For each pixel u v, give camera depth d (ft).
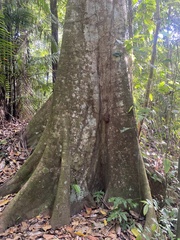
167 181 10.61
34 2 20.77
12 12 18.40
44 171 9.59
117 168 10.28
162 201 10.34
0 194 9.98
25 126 15.35
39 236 8.09
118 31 10.23
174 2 8.77
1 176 11.32
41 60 20.06
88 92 10.25
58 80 10.37
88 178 10.25
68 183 9.37
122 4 10.43
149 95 10.09
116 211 9.23
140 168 10.12
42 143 10.32
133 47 8.73
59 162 9.76
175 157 10.71
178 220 7.61
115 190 10.12
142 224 9.20
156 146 12.23
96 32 10.24
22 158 12.40
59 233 8.30
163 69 9.73
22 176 10.24
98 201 10.13
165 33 8.71
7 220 8.55
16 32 19.16
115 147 10.34
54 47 22.18
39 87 21.61
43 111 13.78
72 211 9.47
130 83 10.53
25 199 9.07
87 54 10.22
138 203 9.87
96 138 10.46
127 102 10.26
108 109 10.41
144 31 10.23
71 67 10.22
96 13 10.20
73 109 10.14
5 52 16.90
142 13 9.29
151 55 9.50
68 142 9.87
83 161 10.10
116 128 10.33
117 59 10.20
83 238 8.16
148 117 11.09
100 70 10.36
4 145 13.24
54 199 9.43
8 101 18.66
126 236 8.57
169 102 9.67
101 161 10.67
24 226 8.56
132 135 10.27
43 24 21.47
